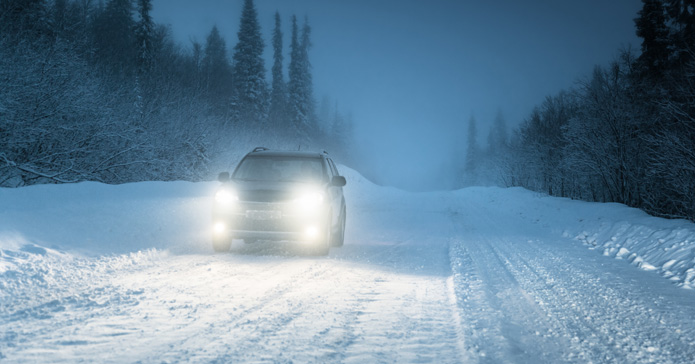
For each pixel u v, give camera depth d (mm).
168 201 12680
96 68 19172
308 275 7070
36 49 15047
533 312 5250
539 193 31500
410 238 12391
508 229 15133
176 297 5457
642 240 9883
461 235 13258
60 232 8242
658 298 5945
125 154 16359
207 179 21969
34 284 5645
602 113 21922
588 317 5066
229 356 3621
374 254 9438
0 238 7031
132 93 20109
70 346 3717
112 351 3637
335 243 10234
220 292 5797
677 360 3805
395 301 5605
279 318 4742
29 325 4207
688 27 28172
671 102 18469
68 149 14641
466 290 6289
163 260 7844
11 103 12930
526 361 3723
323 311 5070
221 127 26453
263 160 9875
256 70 53938
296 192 8648
